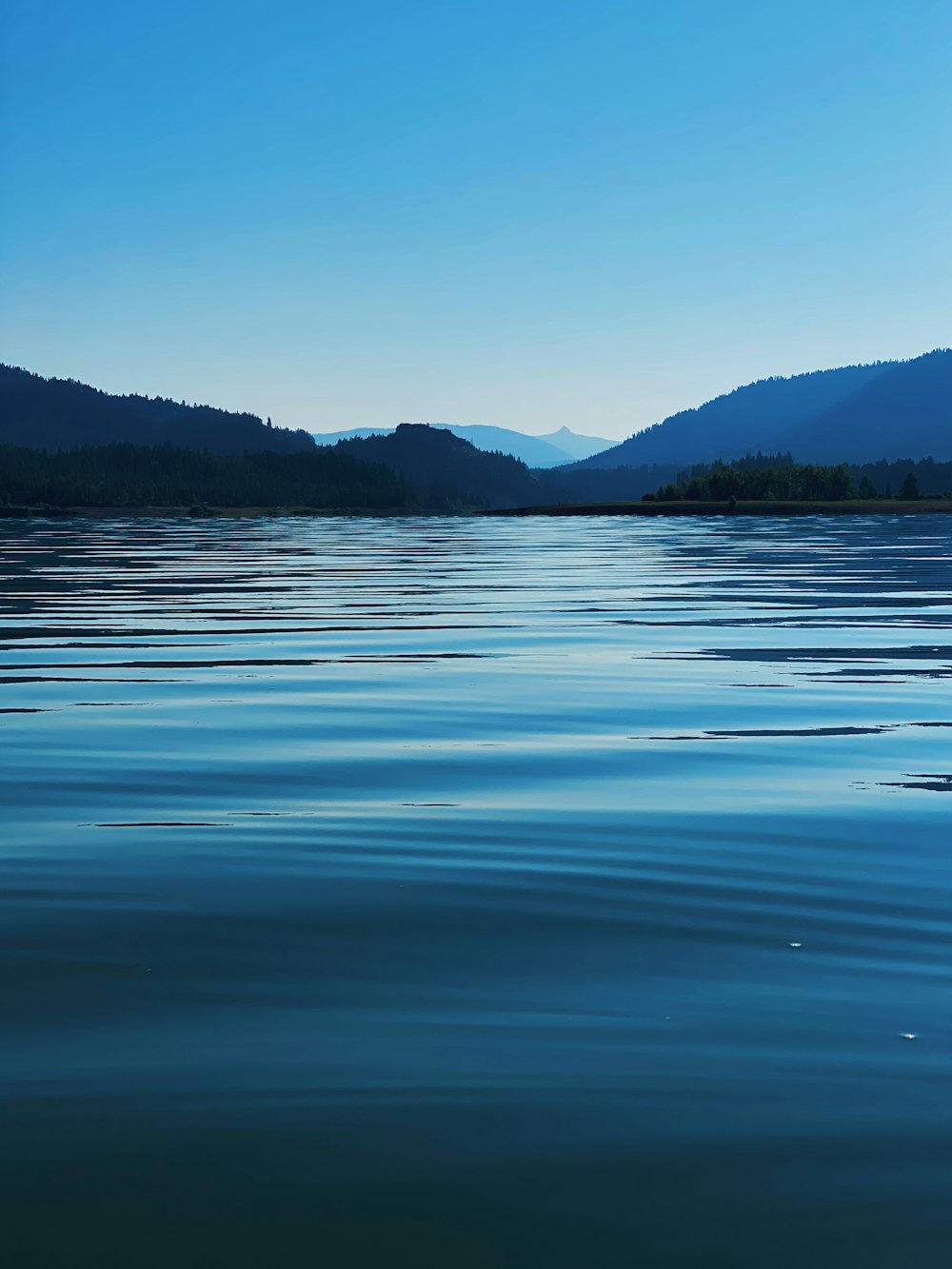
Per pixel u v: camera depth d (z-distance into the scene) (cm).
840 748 1356
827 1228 418
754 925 739
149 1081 524
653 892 810
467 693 1792
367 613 3161
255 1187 443
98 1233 416
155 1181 446
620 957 683
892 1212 426
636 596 3756
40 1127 485
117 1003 611
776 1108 500
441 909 770
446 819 1020
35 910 765
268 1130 483
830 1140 474
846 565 5659
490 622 2912
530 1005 611
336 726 1502
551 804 1076
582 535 10600
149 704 1689
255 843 939
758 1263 399
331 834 968
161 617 3048
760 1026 584
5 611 3219
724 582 4450
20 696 1761
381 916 756
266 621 2944
